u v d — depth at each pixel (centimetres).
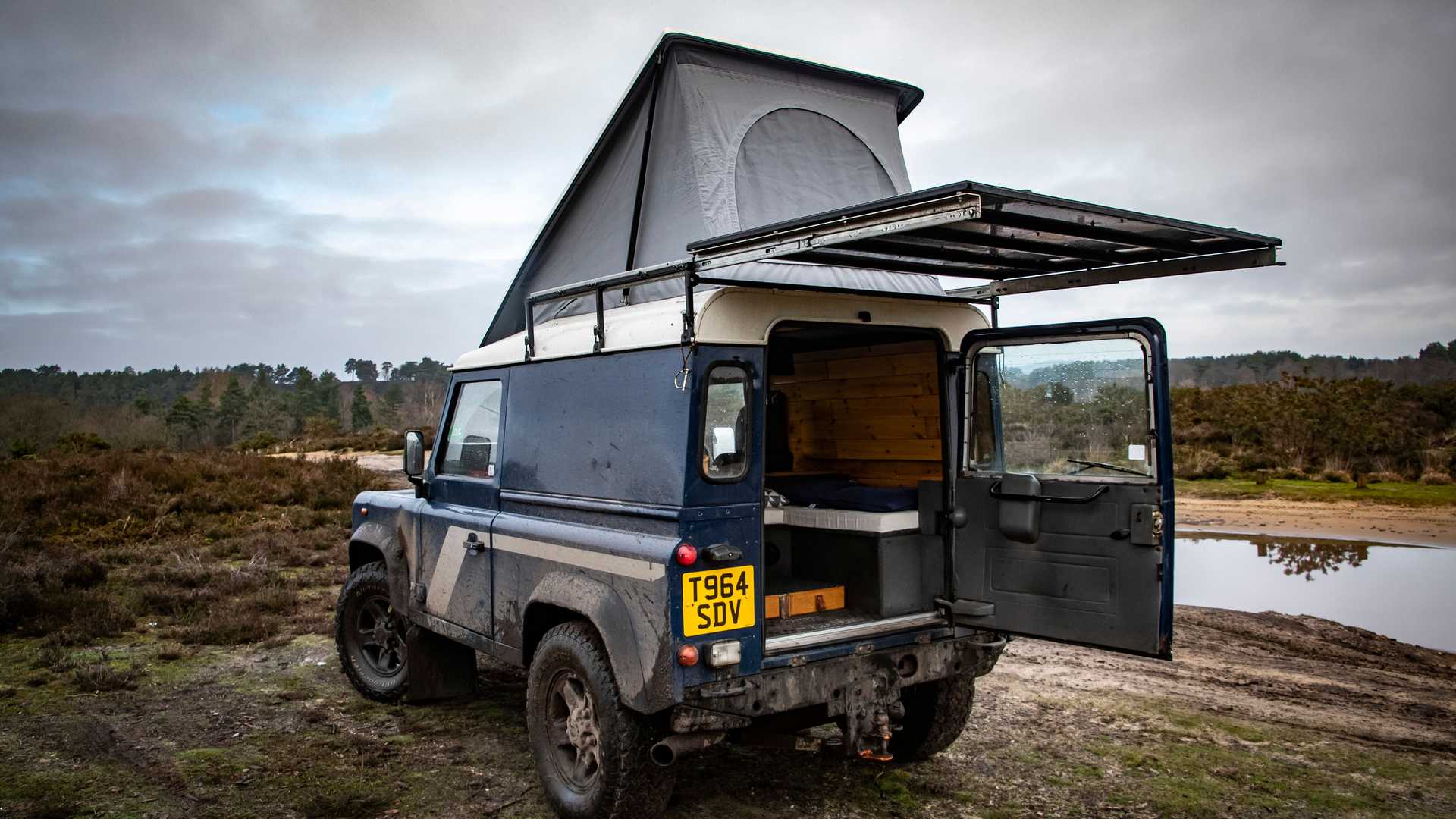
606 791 382
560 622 448
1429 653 731
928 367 480
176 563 1098
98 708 572
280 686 629
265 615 838
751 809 434
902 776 479
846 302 416
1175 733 546
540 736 427
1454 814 430
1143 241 379
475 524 497
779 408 568
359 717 566
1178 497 1766
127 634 771
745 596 372
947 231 354
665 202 533
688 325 369
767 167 545
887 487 484
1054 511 402
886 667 411
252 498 1576
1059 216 332
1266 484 1881
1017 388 423
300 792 447
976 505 432
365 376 16712
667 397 378
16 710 565
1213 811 435
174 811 421
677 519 361
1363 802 446
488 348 556
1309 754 512
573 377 446
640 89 569
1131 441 382
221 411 8981
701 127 530
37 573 923
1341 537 1305
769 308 390
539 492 462
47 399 4697
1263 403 2353
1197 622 836
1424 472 1888
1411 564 1118
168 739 519
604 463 414
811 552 471
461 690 580
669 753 355
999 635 443
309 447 3766
